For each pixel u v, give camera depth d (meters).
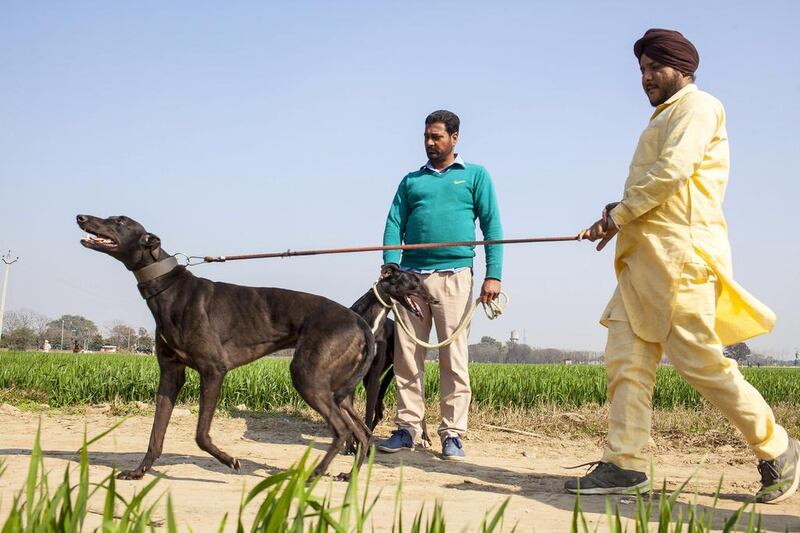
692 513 3.06
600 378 16.19
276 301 6.23
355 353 6.18
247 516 4.41
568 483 5.66
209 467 6.39
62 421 9.38
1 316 63.16
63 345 111.38
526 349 99.25
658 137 5.52
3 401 11.64
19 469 5.68
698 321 5.25
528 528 4.33
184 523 4.16
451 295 7.72
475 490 5.67
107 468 6.02
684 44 5.57
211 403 5.93
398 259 7.99
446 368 7.68
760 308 5.33
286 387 12.49
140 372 13.78
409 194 7.95
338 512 4.44
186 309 5.91
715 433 10.02
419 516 2.89
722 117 5.53
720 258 5.32
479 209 7.86
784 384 18.16
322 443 8.45
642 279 5.42
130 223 5.89
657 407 13.76
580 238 5.76
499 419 10.70
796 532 4.50
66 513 2.65
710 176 5.41
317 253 6.77
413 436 7.89
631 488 5.40
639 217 5.45
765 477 5.39
